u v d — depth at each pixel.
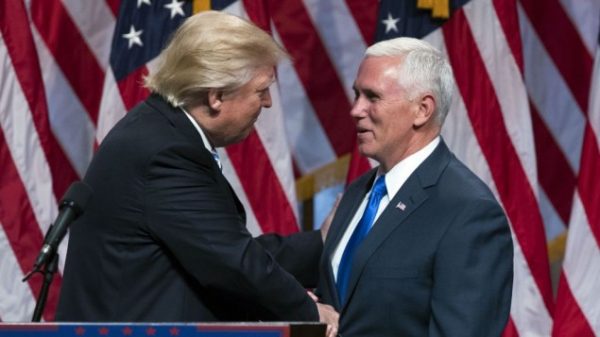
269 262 6.97
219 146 7.27
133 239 6.86
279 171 11.97
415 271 7.32
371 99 7.57
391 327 7.37
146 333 5.31
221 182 7.01
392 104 7.49
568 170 13.68
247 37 6.92
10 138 11.78
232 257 6.79
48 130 11.91
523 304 11.79
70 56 13.18
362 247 7.51
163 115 6.98
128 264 6.86
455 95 11.88
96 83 13.28
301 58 13.54
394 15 11.91
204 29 6.92
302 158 13.57
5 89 11.80
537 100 13.68
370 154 7.64
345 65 13.58
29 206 11.76
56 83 13.14
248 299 6.93
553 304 11.91
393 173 7.66
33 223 11.76
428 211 7.43
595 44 13.63
